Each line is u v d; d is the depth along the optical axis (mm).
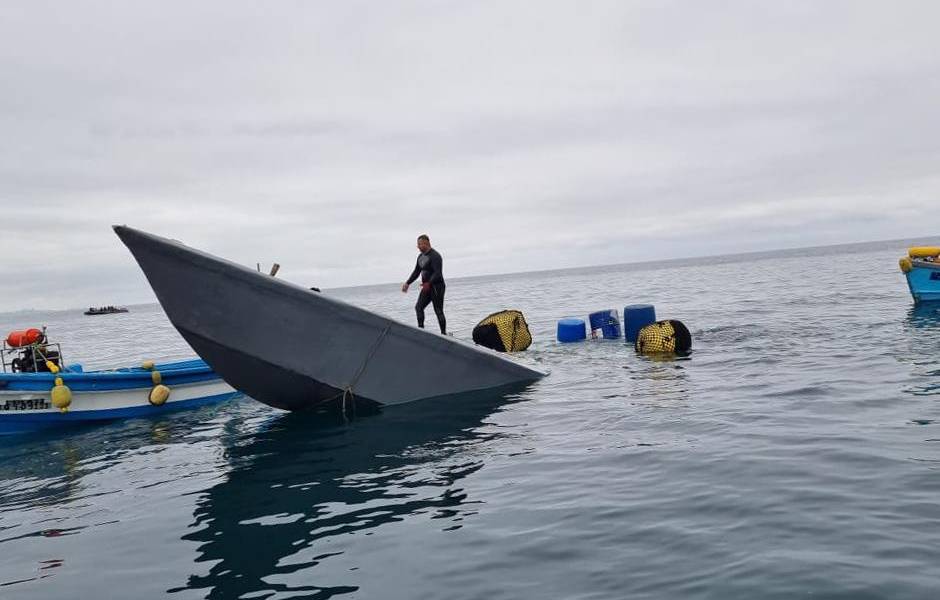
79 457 8078
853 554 3906
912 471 5211
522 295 48594
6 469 7723
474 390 10453
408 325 9594
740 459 5859
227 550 4703
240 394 12195
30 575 4535
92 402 10141
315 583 4062
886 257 73000
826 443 6141
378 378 9602
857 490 4906
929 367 9422
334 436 8109
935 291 18125
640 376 10672
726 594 3580
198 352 8961
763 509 4691
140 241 8070
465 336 17938
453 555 4344
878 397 7840
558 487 5535
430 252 12633
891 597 3406
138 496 6234
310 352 9164
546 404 9023
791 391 8555
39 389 9641
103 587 4246
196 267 8375
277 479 6406
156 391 10547
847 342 12547
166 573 4387
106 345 28391
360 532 4855
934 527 4180
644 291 40781
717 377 10023
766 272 57969
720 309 21922
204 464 7266
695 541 4270
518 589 3824
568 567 4055
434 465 6480
